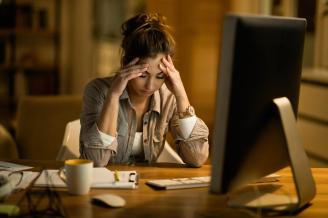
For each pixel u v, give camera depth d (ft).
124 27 7.23
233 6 21.39
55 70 24.62
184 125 7.20
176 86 7.23
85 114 7.31
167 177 6.51
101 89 7.43
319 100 15.44
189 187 6.04
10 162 7.04
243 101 4.68
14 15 23.22
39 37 24.45
